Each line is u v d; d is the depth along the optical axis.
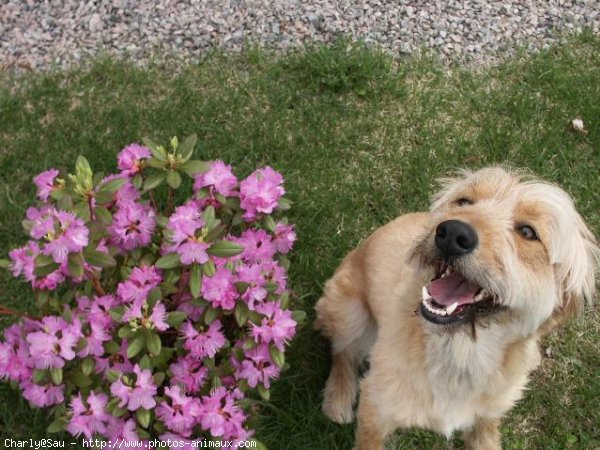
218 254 0.99
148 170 1.26
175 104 1.44
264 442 1.16
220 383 1.04
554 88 1.51
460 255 0.95
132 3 1.59
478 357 1.03
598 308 1.31
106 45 1.54
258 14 1.58
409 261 1.02
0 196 1.33
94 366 1.01
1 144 1.38
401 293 1.07
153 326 0.98
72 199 1.00
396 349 1.06
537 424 1.22
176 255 0.99
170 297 1.05
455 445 1.21
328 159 1.41
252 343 1.04
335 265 1.31
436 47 1.58
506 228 0.98
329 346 1.27
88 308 1.02
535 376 1.26
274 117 1.44
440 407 1.05
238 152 1.40
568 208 0.99
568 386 1.25
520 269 0.96
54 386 1.02
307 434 1.18
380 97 1.49
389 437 1.20
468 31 1.61
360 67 1.49
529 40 1.60
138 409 0.99
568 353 1.28
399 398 1.06
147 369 0.99
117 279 1.05
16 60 1.50
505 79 1.54
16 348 1.03
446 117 1.49
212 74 1.50
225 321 1.10
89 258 0.97
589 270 1.01
